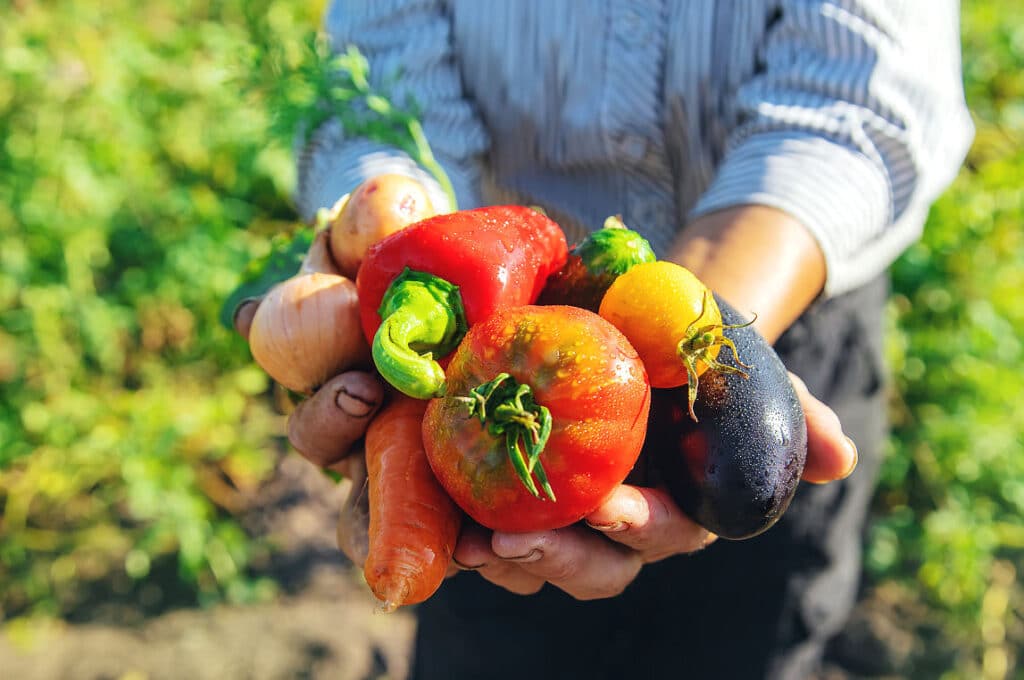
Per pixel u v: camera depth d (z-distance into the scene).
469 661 0.81
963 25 1.61
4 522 1.30
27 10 1.52
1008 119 1.58
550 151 0.70
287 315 0.53
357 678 1.19
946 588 1.27
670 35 0.65
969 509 1.30
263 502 1.36
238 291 0.64
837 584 0.78
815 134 0.61
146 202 1.45
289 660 1.20
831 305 0.73
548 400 0.44
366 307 0.50
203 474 1.36
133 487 1.25
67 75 1.45
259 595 1.27
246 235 1.48
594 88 0.67
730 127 0.66
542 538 0.47
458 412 0.45
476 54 0.68
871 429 0.79
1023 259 1.40
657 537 0.51
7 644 1.20
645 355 0.47
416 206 0.55
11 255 1.34
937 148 0.64
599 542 0.51
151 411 1.33
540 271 0.51
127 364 1.45
